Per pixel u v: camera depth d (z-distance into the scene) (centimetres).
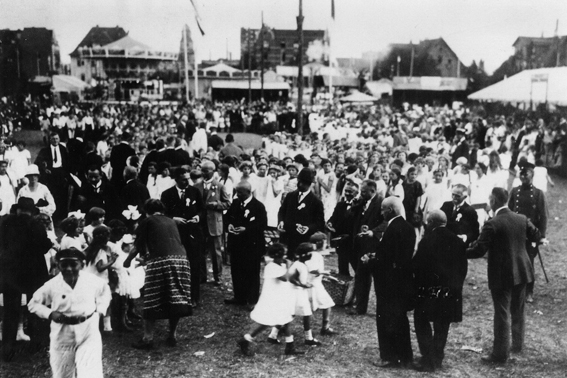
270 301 655
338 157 1264
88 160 1280
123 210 960
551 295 905
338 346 696
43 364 621
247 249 838
